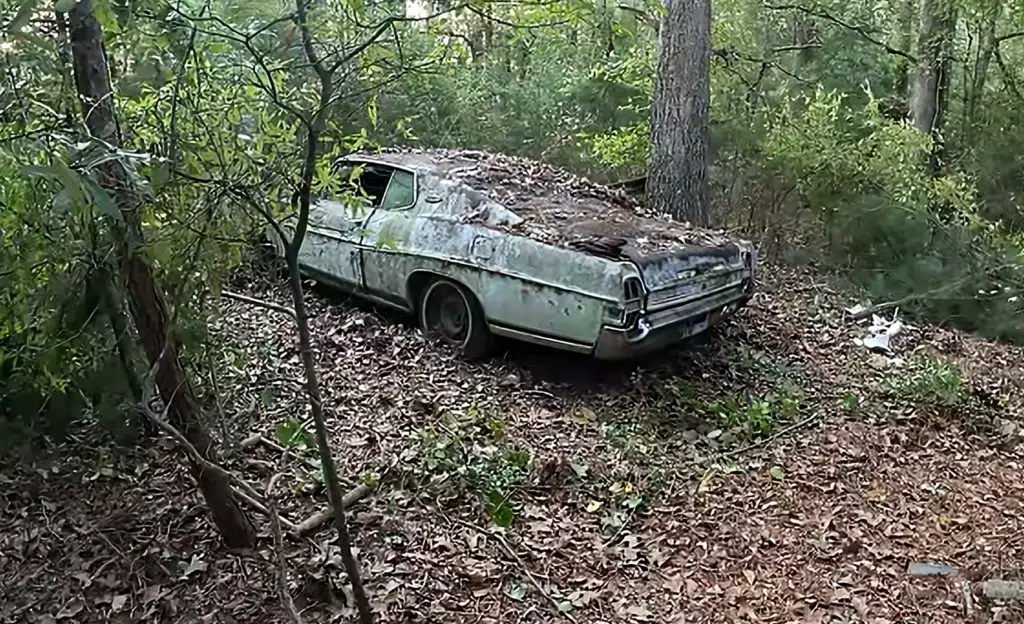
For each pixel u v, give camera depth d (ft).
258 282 23.81
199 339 13.11
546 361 20.89
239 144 10.16
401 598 12.67
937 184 30.01
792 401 19.90
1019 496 16.58
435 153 24.39
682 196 29.17
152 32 9.50
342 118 12.25
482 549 14.01
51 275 10.35
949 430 19.25
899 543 14.84
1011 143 37.68
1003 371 23.49
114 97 9.96
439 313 21.39
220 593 12.59
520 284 19.26
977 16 38.73
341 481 15.48
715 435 18.29
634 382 20.15
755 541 14.73
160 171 9.42
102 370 13.98
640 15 16.55
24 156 8.54
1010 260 27.27
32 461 15.05
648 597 13.19
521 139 37.11
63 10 7.98
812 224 31.40
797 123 31.55
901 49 42.27
